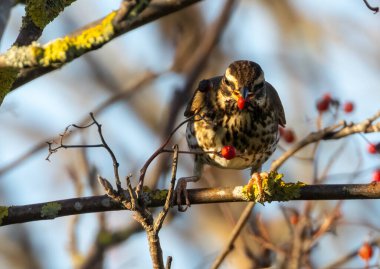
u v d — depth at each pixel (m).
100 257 15.85
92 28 7.11
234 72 11.98
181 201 9.63
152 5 8.57
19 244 19.20
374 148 11.48
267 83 13.37
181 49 17.30
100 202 9.09
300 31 19.97
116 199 8.22
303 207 12.68
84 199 9.12
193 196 9.66
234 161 12.23
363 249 12.06
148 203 9.63
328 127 11.20
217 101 12.05
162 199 9.62
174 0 8.57
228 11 17.23
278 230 15.05
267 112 12.21
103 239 15.91
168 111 16.62
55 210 9.05
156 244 8.27
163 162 15.86
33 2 8.30
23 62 7.10
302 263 12.26
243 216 11.44
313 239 12.35
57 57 7.07
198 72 16.83
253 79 11.95
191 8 18.95
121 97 16.83
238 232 11.48
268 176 9.44
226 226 18.52
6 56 7.13
